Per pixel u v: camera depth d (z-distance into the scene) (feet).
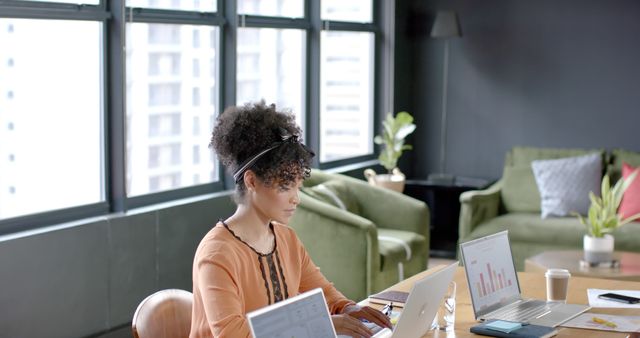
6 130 14.66
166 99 18.26
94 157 16.47
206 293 8.01
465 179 25.95
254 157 8.31
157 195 17.89
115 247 16.14
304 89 22.91
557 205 22.71
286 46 22.07
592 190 22.88
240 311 8.03
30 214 15.01
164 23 17.85
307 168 8.55
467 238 22.40
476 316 9.75
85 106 16.17
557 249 21.59
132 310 16.57
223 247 8.31
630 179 18.22
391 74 26.04
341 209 18.88
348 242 18.34
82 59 16.05
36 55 15.11
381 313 9.04
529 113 25.85
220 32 19.44
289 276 9.05
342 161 24.56
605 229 17.75
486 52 26.25
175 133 18.60
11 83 14.69
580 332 9.39
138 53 17.43
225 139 8.45
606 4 24.70
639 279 16.83
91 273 15.66
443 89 26.91
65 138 15.80
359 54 25.30
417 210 20.44
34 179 15.23
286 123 8.49
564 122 25.44
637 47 24.45
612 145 24.91
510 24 25.89
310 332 6.81
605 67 24.84
